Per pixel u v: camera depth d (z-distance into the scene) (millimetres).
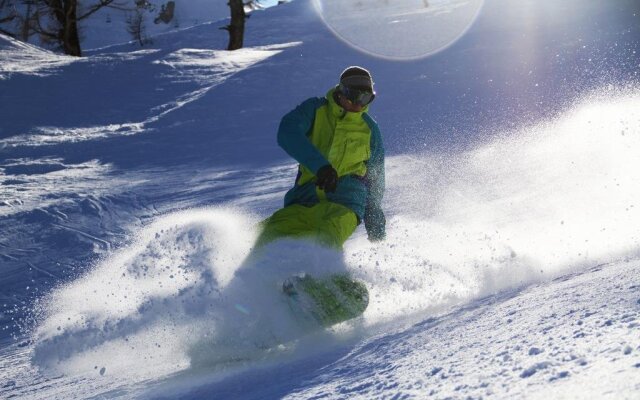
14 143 16141
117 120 18406
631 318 1869
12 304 6973
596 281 2609
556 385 1512
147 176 12484
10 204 10773
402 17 31406
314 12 38688
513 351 1898
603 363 1553
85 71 22438
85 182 12312
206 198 10211
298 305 3559
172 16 82562
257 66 21188
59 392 3574
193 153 14180
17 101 19719
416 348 2398
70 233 9125
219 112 17531
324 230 3879
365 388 2016
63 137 16625
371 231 4312
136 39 39688
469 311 2912
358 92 4074
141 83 21359
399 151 11227
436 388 1769
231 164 12859
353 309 3619
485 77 16734
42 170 13656
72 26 35781
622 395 1342
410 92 16344
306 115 4148
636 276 2424
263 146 14188
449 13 27109
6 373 4559
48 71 22391
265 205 9273
